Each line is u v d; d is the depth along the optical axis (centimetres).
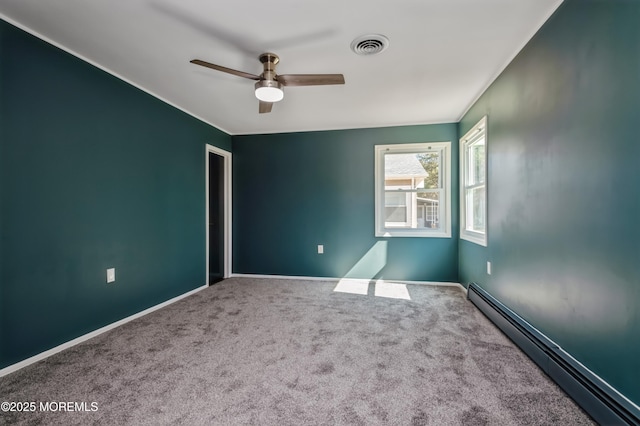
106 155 249
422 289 373
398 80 265
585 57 148
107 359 199
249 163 449
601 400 133
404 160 412
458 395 158
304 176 434
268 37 198
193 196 365
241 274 450
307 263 434
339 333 240
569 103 160
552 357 170
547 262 183
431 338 229
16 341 187
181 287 342
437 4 167
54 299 208
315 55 221
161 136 312
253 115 368
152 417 143
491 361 193
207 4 166
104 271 246
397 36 197
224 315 283
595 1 140
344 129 421
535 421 138
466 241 357
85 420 141
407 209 412
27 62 192
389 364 191
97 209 241
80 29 192
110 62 236
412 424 138
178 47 212
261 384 170
